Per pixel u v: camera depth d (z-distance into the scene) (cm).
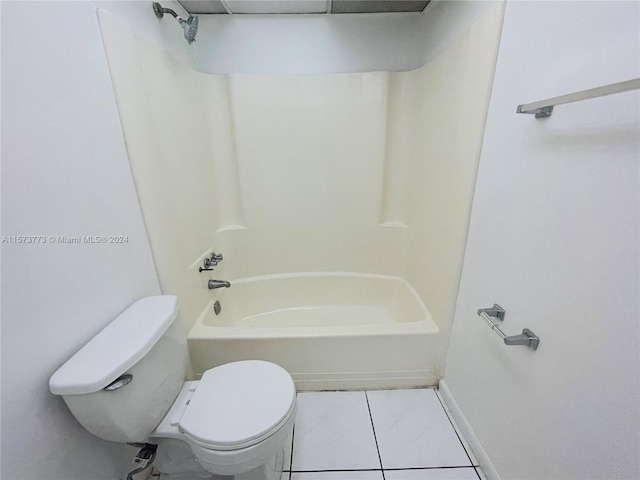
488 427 111
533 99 82
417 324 153
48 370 73
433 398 150
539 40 79
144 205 114
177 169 143
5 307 64
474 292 117
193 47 172
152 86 122
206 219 177
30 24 71
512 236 93
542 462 83
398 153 197
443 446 126
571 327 72
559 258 74
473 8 117
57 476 76
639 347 57
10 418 65
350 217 207
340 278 217
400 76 182
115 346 81
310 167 196
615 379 62
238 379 104
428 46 167
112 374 72
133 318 94
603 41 61
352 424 137
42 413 72
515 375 94
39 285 71
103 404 73
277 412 91
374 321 205
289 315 213
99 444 90
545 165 78
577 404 71
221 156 190
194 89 163
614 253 60
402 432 132
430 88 159
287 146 191
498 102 98
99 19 93
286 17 173
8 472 64
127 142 106
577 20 67
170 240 133
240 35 176
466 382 127
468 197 117
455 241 130
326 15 173
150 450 96
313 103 183
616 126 59
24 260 68
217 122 184
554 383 78
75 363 75
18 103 67
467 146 118
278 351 147
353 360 150
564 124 71
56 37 78
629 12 56
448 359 144
